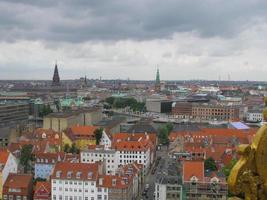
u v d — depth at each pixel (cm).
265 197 1695
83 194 18450
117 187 18100
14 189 18388
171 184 17862
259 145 1672
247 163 1680
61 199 18575
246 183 1683
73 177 18500
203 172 18125
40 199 18238
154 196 19550
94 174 18538
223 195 17538
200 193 17700
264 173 1681
